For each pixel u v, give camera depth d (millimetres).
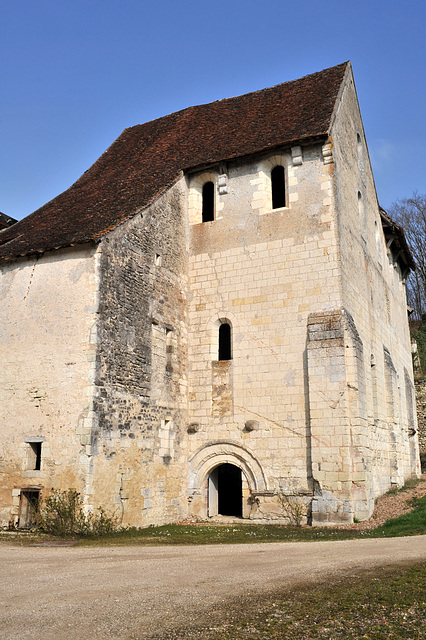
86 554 9180
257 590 6207
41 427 12750
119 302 13586
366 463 14367
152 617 5305
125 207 15219
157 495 14289
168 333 15727
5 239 16031
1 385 13500
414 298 45719
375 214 21609
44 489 12383
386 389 19922
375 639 4797
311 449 14234
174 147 19234
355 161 18656
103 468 12430
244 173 16984
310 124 16219
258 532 12664
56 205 17828
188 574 7148
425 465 26766
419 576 6641
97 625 5090
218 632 4906
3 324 13898
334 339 14461
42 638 4754
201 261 17047
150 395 14438
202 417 16016
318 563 7688
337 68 19031
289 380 15047
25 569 7719
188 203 17641
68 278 13312
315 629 5008
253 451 15094
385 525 12727
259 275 16062
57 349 13008
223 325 17047
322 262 15258
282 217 16047
